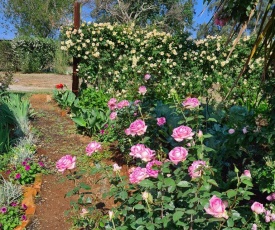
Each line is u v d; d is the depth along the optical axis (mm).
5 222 3342
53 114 7289
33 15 29156
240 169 3875
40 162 4625
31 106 7527
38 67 20391
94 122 5828
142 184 2123
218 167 3561
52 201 3889
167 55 7852
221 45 7621
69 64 21172
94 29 7867
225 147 3738
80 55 7895
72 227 3338
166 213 2232
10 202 3639
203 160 2357
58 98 7672
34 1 29344
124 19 29547
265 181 2920
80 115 6391
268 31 3004
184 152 2129
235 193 2080
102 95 7309
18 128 5812
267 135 3312
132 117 4617
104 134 5664
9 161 4672
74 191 2668
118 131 4801
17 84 13320
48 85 13617
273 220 2445
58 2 29578
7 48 19875
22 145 5230
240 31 2949
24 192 3957
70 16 29734
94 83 8133
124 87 7770
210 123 4648
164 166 2271
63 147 5516
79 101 7188
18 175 4125
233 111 4777
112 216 2281
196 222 2068
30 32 29328
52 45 20938
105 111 6602
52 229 3363
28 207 3684
